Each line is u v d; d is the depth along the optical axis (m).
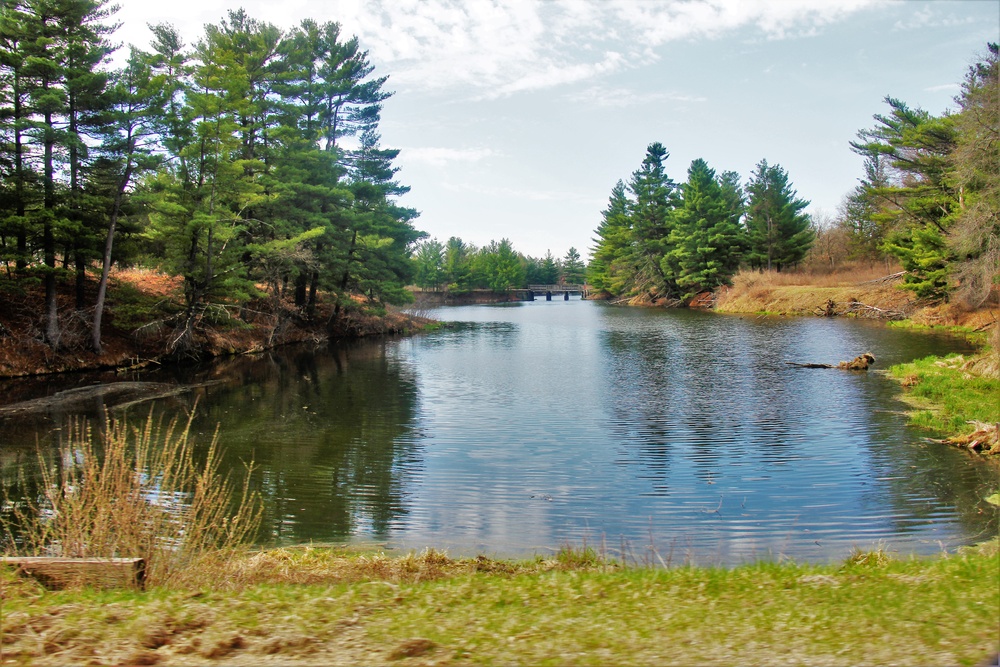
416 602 5.74
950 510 11.26
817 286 63.44
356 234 45.31
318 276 43.53
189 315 31.89
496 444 16.41
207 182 31.53
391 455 15.44
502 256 122.75
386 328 50.16
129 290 31.19
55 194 26.88
